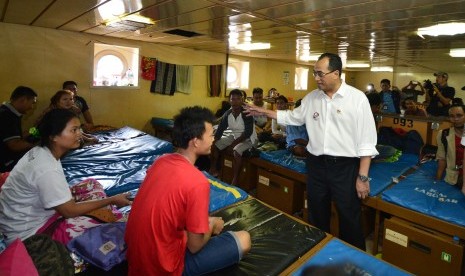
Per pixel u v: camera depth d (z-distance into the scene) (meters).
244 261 1.44
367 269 1.37
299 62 8.32
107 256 1.36
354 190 1.98
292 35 3.91
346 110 1.90
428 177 2.68
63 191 1.44
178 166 1.18
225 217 1.87
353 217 2.02
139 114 5.38
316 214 2.20
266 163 3.33
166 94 5.67
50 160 1.45
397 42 4.23
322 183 2.09
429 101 5.22
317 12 2.67
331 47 4.98
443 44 4.29
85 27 3.96
